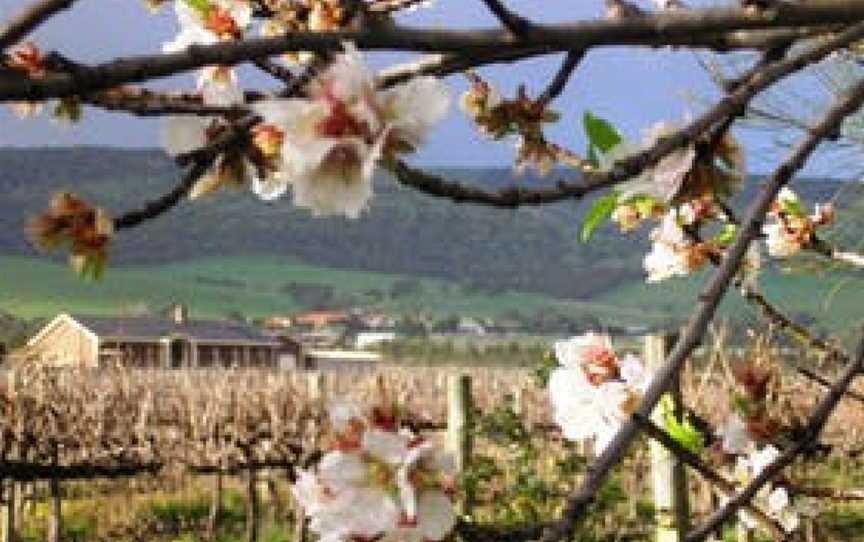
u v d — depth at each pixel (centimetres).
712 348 418
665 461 903
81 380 2994
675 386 355
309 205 213
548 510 1056
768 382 344
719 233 379
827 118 253
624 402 341
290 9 273
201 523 3438
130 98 230
